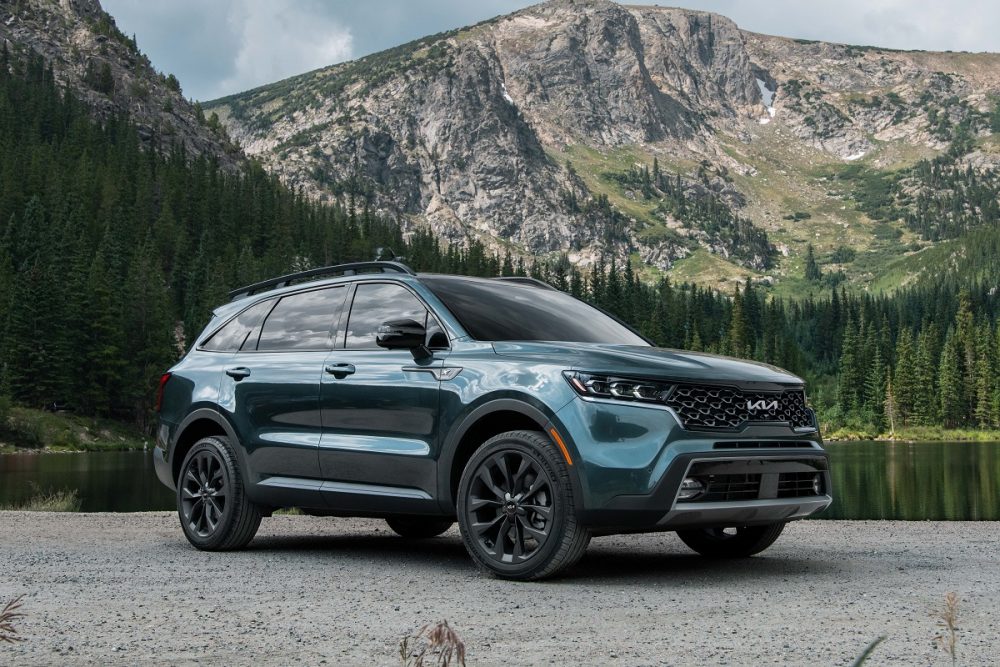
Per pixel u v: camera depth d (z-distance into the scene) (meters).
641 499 5.08
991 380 145.50
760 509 5.45
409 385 6.05
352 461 6.29
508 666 3.31
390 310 6.52
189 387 7.54
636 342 6.57
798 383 5.90
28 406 88.88
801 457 5.67
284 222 188.88
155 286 109.69
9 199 143.38
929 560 6.70
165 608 4.58
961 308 176.25
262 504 6.99
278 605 4.66
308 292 7.21
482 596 4.91
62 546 7.59
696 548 7.00
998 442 130.00
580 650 3.58
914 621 4.18
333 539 8.30
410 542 8.07
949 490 37.25
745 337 180.00
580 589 5.14
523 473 5.46
